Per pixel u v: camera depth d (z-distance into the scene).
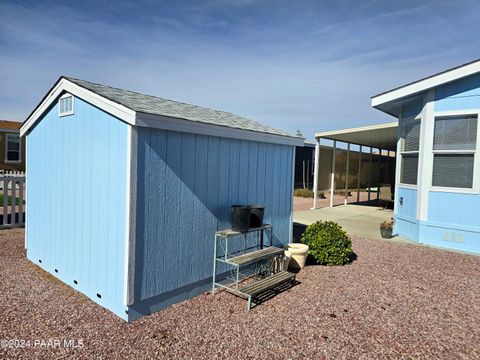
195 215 3.88
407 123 7.77
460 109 6.48
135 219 3.20
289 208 5.59
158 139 3.38
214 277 4.07
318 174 12.23
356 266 5.38
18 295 3.82
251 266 4.83
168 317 3.37
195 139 3.81
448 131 6.68
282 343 2.90
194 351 2.72
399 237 7.64
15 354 2.62
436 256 6.05
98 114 3.52
